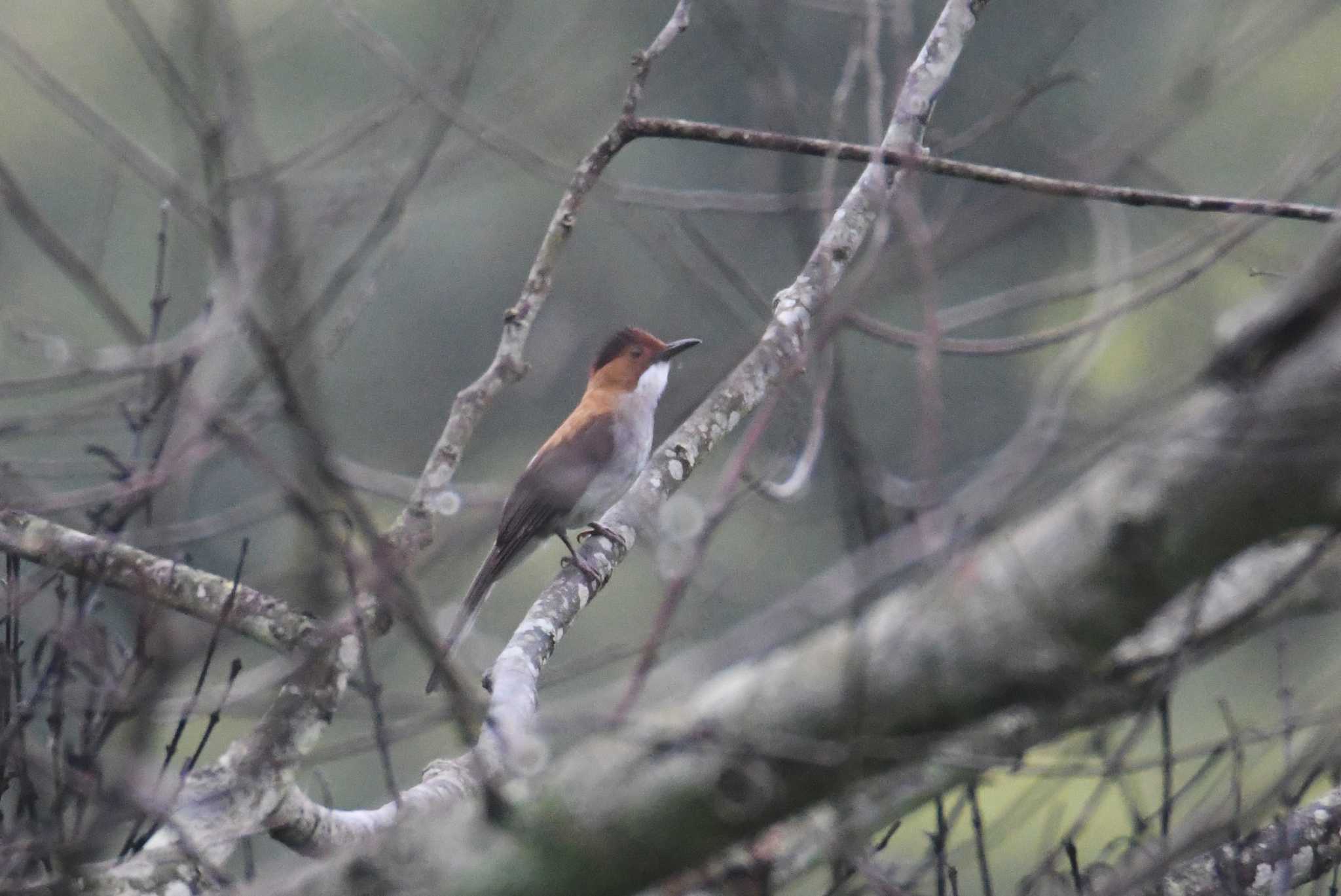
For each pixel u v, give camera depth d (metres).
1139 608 5.81
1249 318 5.71
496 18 12.20
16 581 8.88
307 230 11.12
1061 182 9.51
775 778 6.21
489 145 11.50
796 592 7.65
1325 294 5.55
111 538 9.12
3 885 7.65
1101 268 9.80
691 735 6.24
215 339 8.95
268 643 9.25
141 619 8.53
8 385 9.58
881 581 6.14
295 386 6.32
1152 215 15.18
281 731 8.62
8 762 8.62
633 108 11.26
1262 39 9.73
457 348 25.84
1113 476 5.85
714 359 11.67
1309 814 8.70
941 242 8.26
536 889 6.38
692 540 8.77
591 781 6.39
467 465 22.59
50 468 10.65
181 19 8.46
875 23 9.69
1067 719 7.05
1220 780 9.41
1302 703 9.79
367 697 7.24
